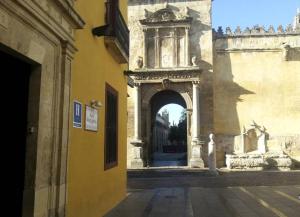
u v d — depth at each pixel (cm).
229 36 3603
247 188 1877
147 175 2706
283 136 3462
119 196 1401
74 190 840
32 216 645
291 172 2939
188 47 3531
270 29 3584
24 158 659
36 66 678
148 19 3581
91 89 991
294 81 3525
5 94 659
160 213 1159
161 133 9994
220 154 3475
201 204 1347
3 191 648
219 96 3547
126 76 1575
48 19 675
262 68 3559
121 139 1455
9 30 554
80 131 888
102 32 1009
